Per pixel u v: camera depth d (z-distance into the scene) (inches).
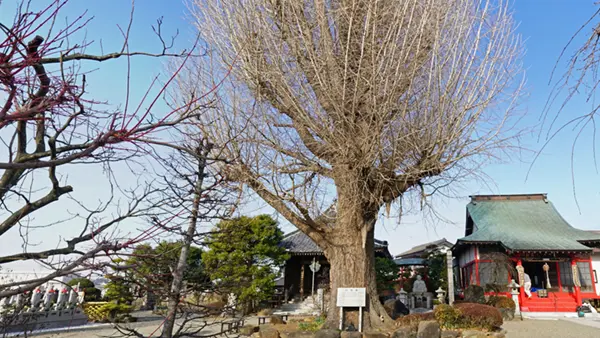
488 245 815.1
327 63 311.3
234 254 635.5
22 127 97.3
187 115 96.7
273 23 331.3
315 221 356.5
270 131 326.3
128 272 124.0
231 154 201.3
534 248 768.9
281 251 727.7
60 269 87.8
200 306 139.2
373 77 291.1
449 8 323.9
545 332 486.6
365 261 361.1
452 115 318.3
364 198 319.3
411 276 969.5
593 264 845.2
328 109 320.8
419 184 329.4
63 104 81.7
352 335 321.1
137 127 81.2
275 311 740.7
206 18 350.9
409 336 329.4
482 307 428.8
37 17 75.7
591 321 609.6
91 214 100.3
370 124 294.7
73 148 91.5
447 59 321.4
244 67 325.1
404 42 292.7
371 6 305.1
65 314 479.5
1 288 85.7
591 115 89.0
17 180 96.9
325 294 690.2
